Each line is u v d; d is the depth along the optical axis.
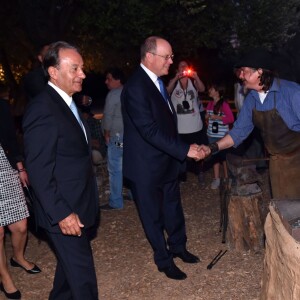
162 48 3.96
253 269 4.54
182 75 6.68
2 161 3.87
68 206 3.15
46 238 5.41
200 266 4.62
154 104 3.98
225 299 4.07
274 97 3.78
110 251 5.10
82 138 3.30
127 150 4.20
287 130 3.84
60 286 3.70
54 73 3.21
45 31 8.19
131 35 7.57
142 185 4.16
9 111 4.25
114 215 6.11
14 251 4.60
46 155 3.09
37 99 3.18
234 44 8.45
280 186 4.05
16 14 9.46
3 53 12.69
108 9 7.31
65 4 8.05
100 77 23.50
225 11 7.81
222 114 6.71
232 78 11.62
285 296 2.99
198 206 6.36
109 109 6.01
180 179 7.43
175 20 7.64
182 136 6.81
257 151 6.96
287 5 8.35
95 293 3.44
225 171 7.00
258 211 4.84
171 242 4.65
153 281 4.41
